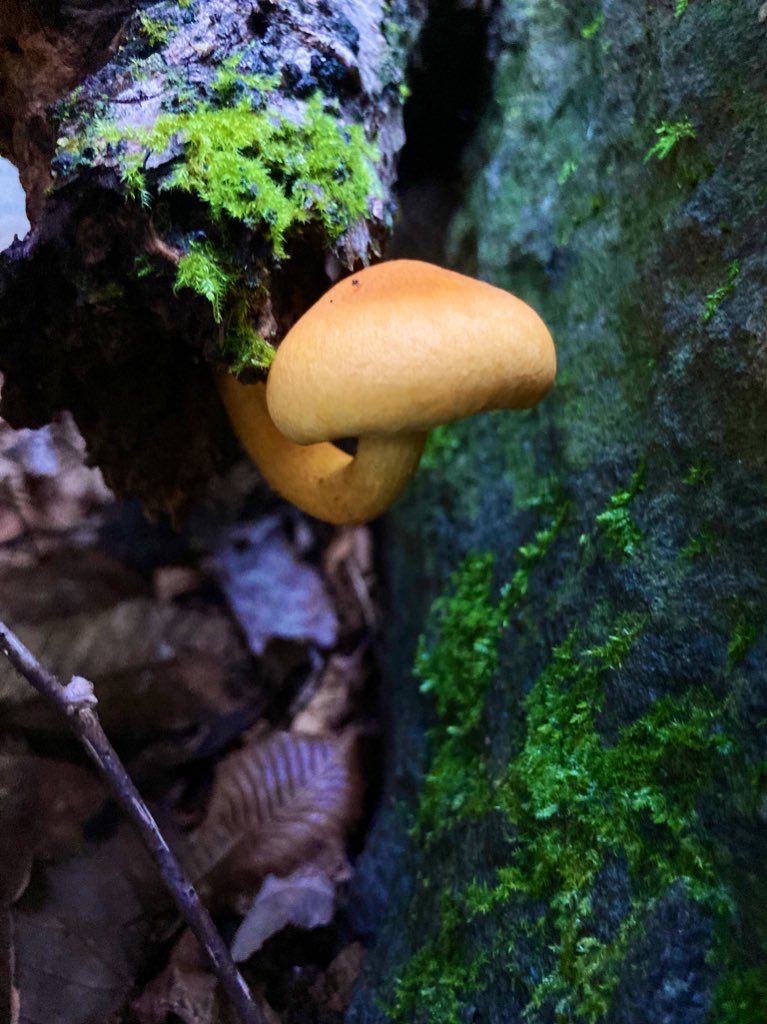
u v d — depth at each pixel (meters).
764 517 0.12
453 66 0.21
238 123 0.15
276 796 0.22
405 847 0.21
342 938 0.20
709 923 0.12
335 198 0.15
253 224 0.14
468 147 0.22
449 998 0.16
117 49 0.15
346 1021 0.18
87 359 0.18
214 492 0.28
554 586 0.17
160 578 0.27
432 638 0.23
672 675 0.13
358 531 0.31
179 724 0.23
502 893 0.15
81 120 0.15
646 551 0.15
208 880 0.19
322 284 0.17
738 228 0.13
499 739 0.18
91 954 0.17
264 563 0.29
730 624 0.13
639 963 0.12
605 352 0.17
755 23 0.13
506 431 0.21
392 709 0.25
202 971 0.17
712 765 0.12
